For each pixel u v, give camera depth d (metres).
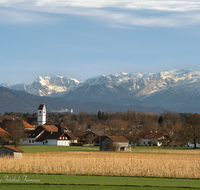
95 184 65.56
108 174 77.56
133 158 114.06
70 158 105.75
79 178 72.31
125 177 74.62
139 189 61.62
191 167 85.94
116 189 61.28
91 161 92.62
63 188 61.78
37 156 127.50
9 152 111.81
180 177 75.12
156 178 74.00
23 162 89.81
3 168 82.38
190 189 62.41
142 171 78.38
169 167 84.62
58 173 78.38
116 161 94.88
